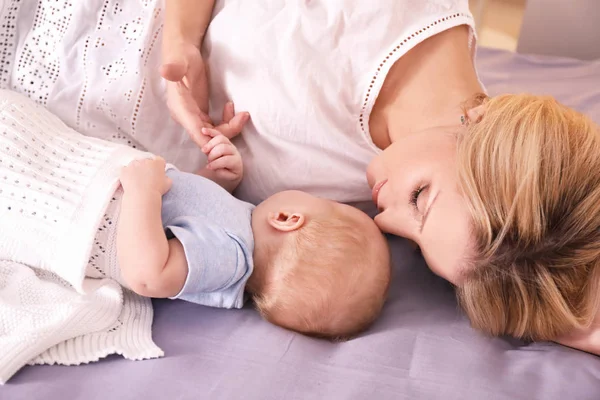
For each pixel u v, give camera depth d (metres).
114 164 0.91
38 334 0.77
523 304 0.82
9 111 0.94
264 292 0.89
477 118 0.89
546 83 1.49
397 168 0.92
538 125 0.81
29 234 0.86
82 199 0.87
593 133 0.83
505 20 2.73
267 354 0.80
